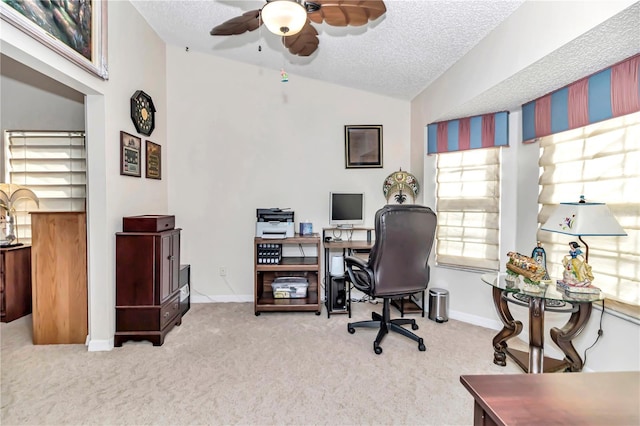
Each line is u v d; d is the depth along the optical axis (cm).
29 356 245
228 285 385
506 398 84
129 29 289
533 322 200
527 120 266
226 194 382
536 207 269
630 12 139
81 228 262
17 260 326
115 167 268
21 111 350
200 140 379
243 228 384
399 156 388
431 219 255
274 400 191
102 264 256
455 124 317
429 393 199
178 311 308
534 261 211
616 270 197
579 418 77
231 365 232
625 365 189
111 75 262
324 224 388
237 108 380
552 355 243
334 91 384
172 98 375
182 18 310
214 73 378
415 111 372
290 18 161
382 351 253
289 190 385
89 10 229
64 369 226
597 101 200
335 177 387
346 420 175
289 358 243
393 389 203
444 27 236
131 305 264
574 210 188
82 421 173
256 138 382
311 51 222
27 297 336
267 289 382
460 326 306
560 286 197
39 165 353
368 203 388
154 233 267
